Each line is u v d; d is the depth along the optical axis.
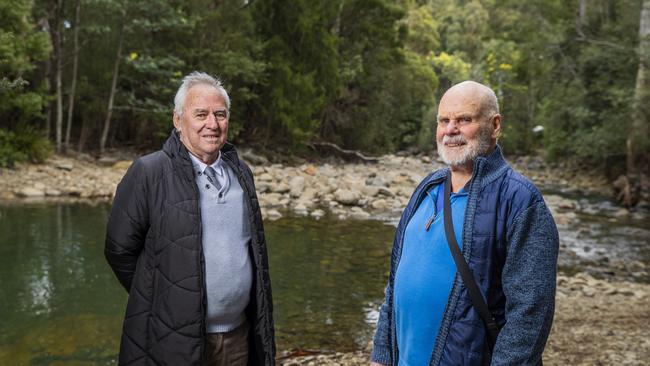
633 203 13.20
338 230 9.38
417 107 28.73
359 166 19.98
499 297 1.85
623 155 17.08
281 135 19.88
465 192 1.93
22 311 5.03
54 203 10.18
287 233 8.99
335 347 4.49
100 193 11.16
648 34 12.88
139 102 15.68
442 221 1.95
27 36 12.45
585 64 16.42
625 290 6.24
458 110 1.92
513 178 1.87
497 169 1.90
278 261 7.24
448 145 1.94
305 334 4.77
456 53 46.41
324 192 13.13
